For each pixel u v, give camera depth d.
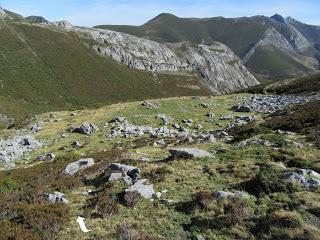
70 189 23.44
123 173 24.25
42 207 18.75
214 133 45.12
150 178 23.50
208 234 16.27
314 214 16.88
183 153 28.41
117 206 19.28
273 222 16.22
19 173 29.86
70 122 61.00
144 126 55.12
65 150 46.41
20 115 135.00
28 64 185.75
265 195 19.09
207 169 24.48
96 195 21.59
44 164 33.03
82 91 189.38
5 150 45.41
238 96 81.38
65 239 16.25
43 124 62.91
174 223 17.56
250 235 15.80
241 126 45.66
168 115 61.47
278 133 37.94
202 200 18.92
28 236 15.98
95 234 16.62
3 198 22.39
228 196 18.98
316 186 19.53
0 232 16.20
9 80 164.50
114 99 196.62
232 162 25.91
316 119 40.69
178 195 20.62
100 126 56.47
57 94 173.88
